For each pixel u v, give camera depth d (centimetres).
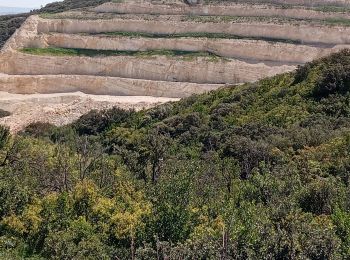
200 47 9131
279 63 8700
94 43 9506
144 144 4122
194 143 4262
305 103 4319
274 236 1823
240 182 2830
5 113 7656
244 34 9319
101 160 3178
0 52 9194
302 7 9969
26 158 3019
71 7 11912
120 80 8750
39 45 9475
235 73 8612
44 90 8738
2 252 2083
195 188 2480
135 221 2183
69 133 5691
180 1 10475
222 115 4725
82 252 2011
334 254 1759
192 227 2130
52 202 2336
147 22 9750
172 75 8831
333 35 8825
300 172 2888
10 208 2330
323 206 2373
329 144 3269
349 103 4119
